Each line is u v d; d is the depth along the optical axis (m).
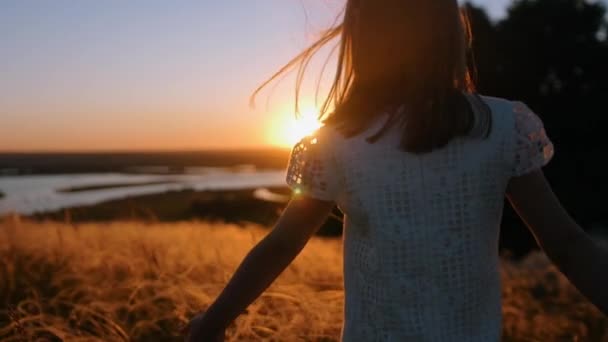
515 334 3.80
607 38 24.88
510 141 1.21
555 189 24.11
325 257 5.54
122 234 6.98
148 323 3.04
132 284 3.51
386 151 1.20
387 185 1.19
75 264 4.56
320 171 1.27
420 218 1.18
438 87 1.21
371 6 1.26
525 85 23.75
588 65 23.98
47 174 124.19
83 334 2.92
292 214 1.31
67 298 3.66
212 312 1.32
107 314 3.15
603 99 23.88
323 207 1.31
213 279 3.86
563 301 5.14
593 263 1.24
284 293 3.34
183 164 190.75
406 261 1.18
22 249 5.06
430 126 1.16
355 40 1.28
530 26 24.36
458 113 1.18
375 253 1.21
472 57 1.41
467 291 1.19
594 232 21.55
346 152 1.23
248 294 1.32
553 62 23.84
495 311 1.25
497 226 1.25
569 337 3.99
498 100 1.26
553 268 6.41
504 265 7.26
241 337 2.81
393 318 1.19
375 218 1.20
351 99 1.26
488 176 1.20
